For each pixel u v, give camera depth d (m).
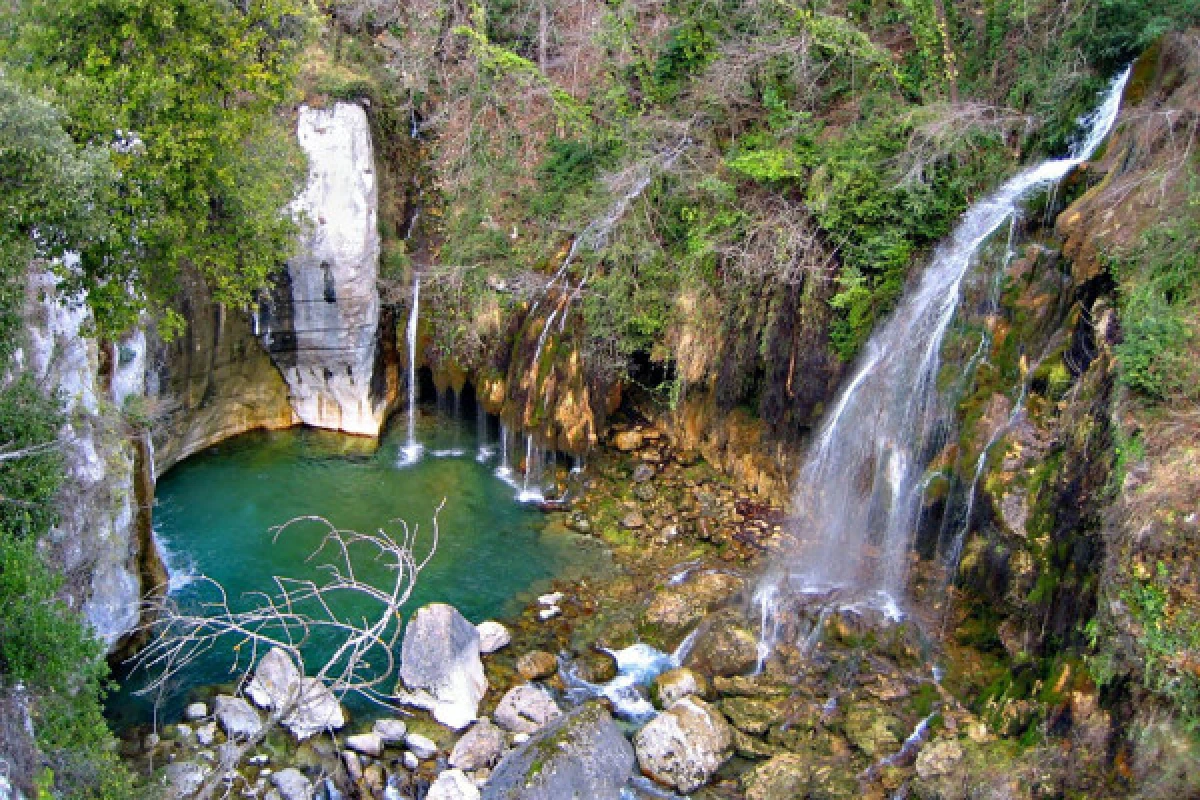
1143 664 10.52
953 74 17.31
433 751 12.75
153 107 12.26
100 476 13.30
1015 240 15.10
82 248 11.53
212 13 12.65
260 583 16.16
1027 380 13.86
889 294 16.48
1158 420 11.43
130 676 13.88
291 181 17.27
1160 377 11.55
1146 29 14.63
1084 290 13.32
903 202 16.31
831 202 16.75
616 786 12.14
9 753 8.98
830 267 17.14
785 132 18.09
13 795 8.72
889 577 15.21
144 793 10.90
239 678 14.00
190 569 16.39
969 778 11.41
